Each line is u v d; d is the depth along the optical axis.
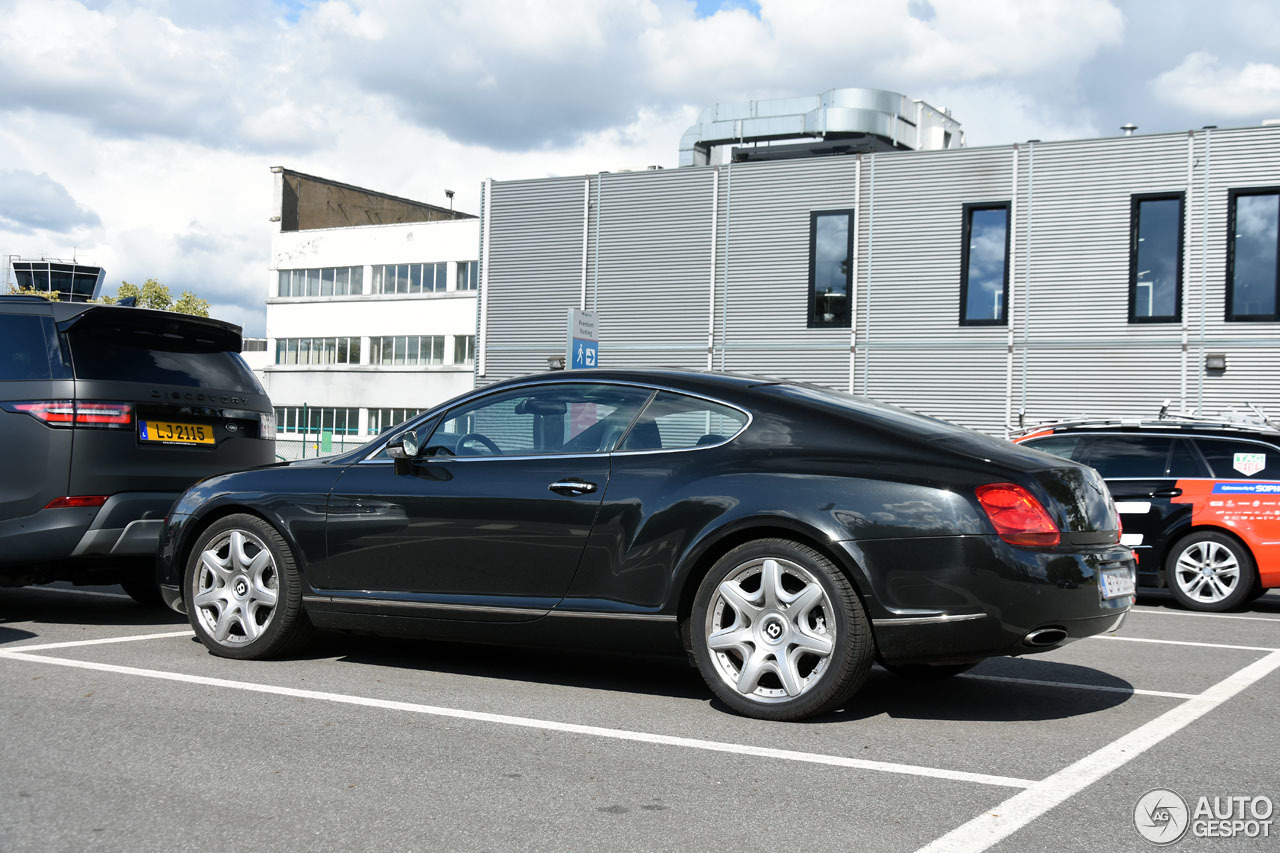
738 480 4.87
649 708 4.98
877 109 33.72
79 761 3.99
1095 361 20.03
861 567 4.57
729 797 3.68
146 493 7.10
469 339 58.22
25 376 6.91
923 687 5.61
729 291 22.95
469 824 3.39
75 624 7.20
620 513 5.06
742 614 4.79
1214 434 10.06
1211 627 8.53
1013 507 4.53
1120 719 4.93
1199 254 19.30
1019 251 20.61
